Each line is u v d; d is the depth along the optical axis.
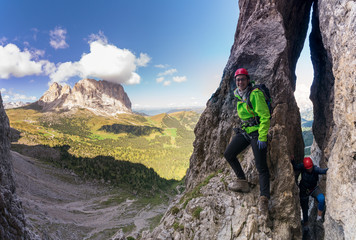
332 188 5.15
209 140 9.35
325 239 5.32
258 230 5.05
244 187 5.87
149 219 113.94
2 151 8.28
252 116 5.00
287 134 6.50
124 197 149.38
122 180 183.25
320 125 9.27
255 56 7.62
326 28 6.45
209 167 8.76
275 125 6.17
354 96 4.48
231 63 8.41
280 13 8.14
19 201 7.60
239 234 5.00
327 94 8.39
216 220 5.47
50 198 122.31
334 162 5.21
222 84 8.86
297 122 7.00
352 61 4.63
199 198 6.46
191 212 6.14
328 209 5.24
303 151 7.57
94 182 172.12
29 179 134.38
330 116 8.04
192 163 10.75
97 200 138.62
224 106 8.64
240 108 5.13
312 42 9.70
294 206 5.41
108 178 182.50
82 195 143.38
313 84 9.98
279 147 5.87
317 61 9.36
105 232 93.12
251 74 7.46
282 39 7.41
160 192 169.88
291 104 6.75
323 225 5.53
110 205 132.50
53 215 94.12
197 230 5.44
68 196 135.25
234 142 5.49
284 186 5.55
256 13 8.49
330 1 6.02
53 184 145.75
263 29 7.92
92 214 114.69
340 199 4.73
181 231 5.73
